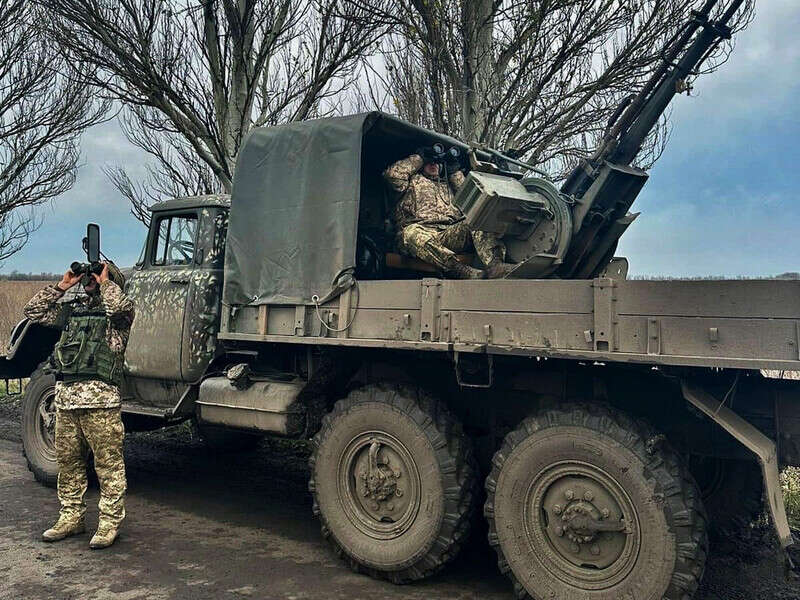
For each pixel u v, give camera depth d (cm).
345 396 436
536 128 698
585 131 706
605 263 463
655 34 629
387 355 399
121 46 684
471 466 357
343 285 383
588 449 304
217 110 725
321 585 357
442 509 345
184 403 480
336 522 381
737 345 265
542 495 319
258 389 431
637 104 402
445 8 647
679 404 345
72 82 1048
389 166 502
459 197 381
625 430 300
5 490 528
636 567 292
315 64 750
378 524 370
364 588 354
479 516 367
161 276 508
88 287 421
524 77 659
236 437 665
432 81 673
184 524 456
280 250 418
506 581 367
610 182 404
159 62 694
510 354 318
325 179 402
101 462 414
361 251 476
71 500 426
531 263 379
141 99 709
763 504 376
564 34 625
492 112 652
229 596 339
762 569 376
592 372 344
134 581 356
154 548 408
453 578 370
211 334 479
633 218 428
